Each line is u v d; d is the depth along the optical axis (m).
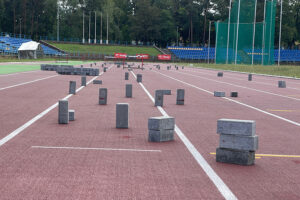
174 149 7.57
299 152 7.66
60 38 125.00
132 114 12.12
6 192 4.87
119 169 6.04
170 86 25.17
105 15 128.25
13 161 6.35
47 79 27.02
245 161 6.47
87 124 10.12
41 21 122.62
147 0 131.00
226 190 5.17
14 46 83.62
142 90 21.25
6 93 17.05
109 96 17.41
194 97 18.47
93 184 5.27
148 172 5.92
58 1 123.75
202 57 118.12
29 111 12.00
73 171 5.86
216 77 40.12
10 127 9.38
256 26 63.75
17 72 35.03
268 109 14.52
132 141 8.18
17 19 119.56
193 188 5.21
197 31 141.00
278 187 5.37
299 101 17.88
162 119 8.19
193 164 6.47
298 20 136.12
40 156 6.72
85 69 33.56
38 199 4.64
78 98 16.03
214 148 7.75
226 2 135.12
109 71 44.66
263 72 51.28
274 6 60.28
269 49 61.66
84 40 126.94
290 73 48.31
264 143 8.45
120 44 124.75
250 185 5.42
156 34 131.88
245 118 12.01
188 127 10.15
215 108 14.37
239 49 66.25
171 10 140.00
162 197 4.82
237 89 24.66
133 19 132.25
